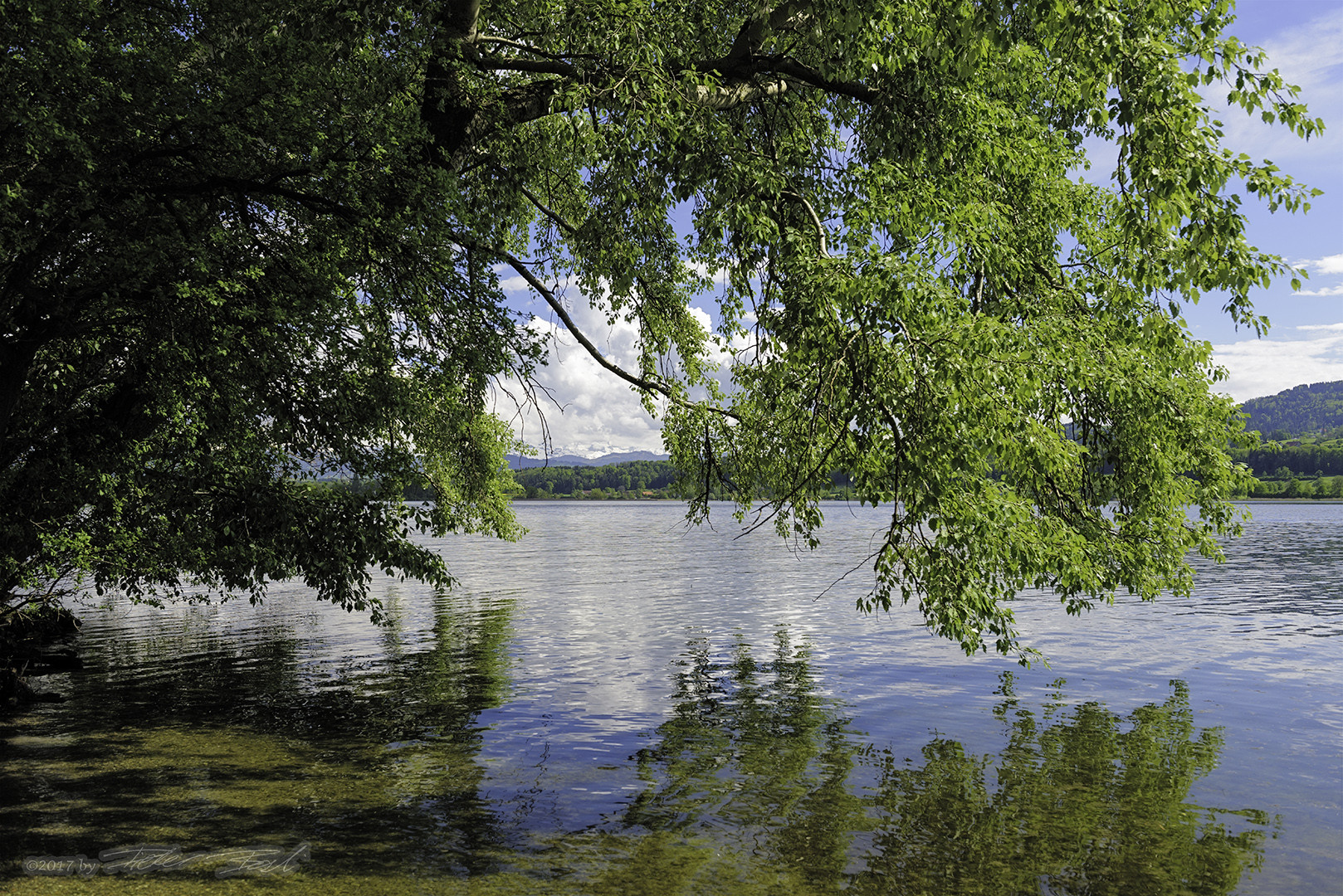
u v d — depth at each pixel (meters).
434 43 10.77
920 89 11.05
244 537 12.60
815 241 10.70
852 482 10.26
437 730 13.90
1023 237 12.28
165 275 9.08
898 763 12.19
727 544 76.00
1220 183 7.88
